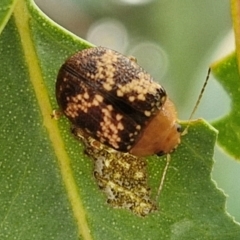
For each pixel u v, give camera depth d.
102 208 0.05
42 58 0.05
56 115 0.05
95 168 0.05
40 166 0.05
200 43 0.09
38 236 0.05
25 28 0.05
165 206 0.05
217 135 0.05
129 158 0.05
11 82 0.05
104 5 0.09
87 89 0.05
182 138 0.05
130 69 0.05
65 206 0.05
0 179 0.05
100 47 0.05
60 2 0.09
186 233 0.05
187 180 0.05
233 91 0.05
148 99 0.05
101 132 0.05
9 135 0.05
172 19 0.09
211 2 0.09
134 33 0.09
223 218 0.05
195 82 0.09
